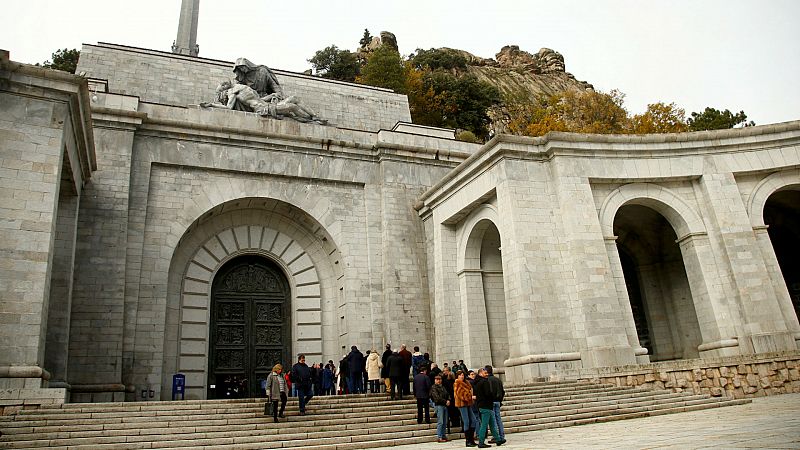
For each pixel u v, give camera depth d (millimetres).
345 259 22938
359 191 24203
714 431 8766
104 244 18875
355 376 16469
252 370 21969
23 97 14391
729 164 19562
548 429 12203
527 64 92250
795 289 24203
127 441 10742
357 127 29031
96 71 24750
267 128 23453
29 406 12242
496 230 22078
